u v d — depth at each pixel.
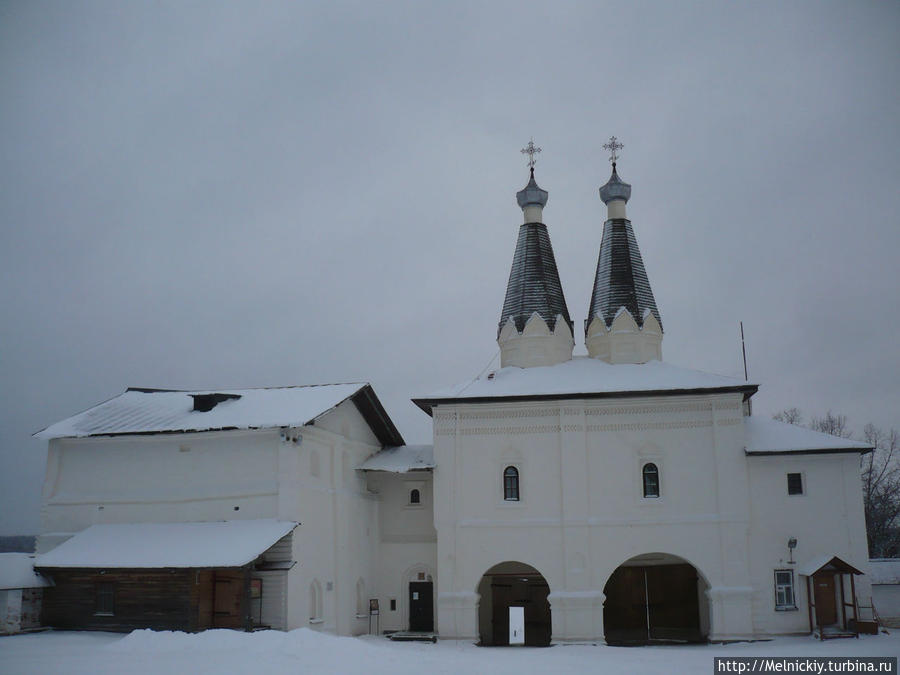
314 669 22.19
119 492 34.25
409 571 39.94
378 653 25.30
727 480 35.75
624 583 41.44
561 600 35.56
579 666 25.56
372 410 39.94
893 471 67.62
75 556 31.38
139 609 30.42
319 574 34.09
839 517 35.25
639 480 36.47
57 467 35.09
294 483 32.50
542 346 40.72
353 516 37.75
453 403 38.00
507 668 24.67
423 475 40.59
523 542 36.59
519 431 37.59
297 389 37.62
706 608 37.03
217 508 33.09
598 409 37.19
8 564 30.86
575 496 36.47
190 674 21.08
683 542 35.66
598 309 41.28
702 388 36.19
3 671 21.45
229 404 36.12
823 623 34.75
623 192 42.75
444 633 36.28
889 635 34.22
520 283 41.97
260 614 31.22
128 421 35.22
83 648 25.73
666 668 25.16
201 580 30.77
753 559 35.25
